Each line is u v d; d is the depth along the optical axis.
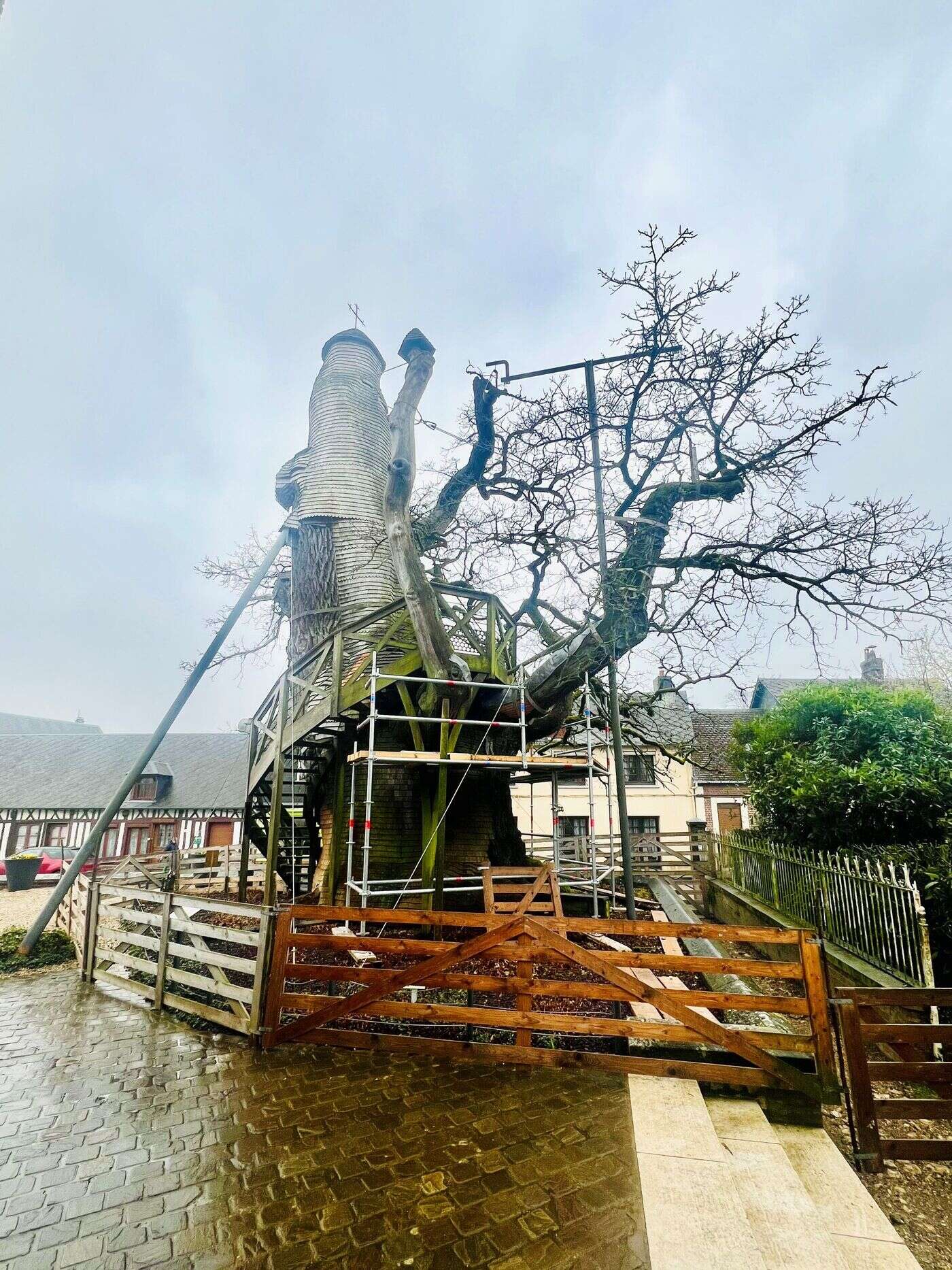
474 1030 4.91
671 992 4.22
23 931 8.45
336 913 4.81
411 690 9.02
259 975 4.86
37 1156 3.31
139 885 14.77
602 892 9.60
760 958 8.46
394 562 7.67
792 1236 2.72
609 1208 2.89
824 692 9.84
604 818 19.31
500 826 9.98
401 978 4.62
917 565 7.39
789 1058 4.05
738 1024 4.88
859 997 3.91
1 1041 5.00
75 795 26.06
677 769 19.81
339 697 7.63
